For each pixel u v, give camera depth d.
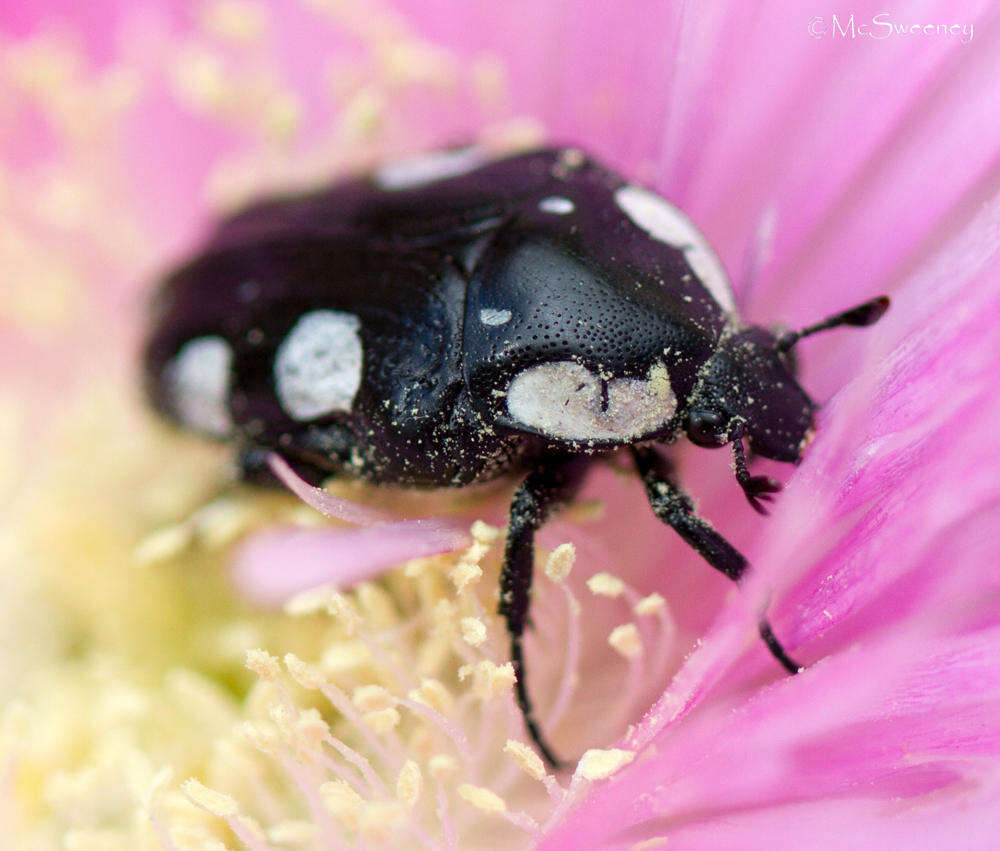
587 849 0.06
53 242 0.08
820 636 0.06
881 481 0.06
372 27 0.08
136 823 0.07
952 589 0.06
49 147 0.08
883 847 0.06
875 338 0.06
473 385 0.06
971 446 0.06
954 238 0.06
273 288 0.06
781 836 0.06
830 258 0.07
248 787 0.07
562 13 0.07
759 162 0.07
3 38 0.08
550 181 0.06
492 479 0.06
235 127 0.08
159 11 0.08
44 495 0.08
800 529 0.06
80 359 0.08
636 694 0.06
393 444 0.06
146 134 0.08
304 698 0.07
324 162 0.08
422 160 0.07
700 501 0.06
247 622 0.07
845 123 0.07
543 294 0.06
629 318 0.06
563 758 0.07
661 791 0.06
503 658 0.06
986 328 0.06
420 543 0.06
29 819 0.07
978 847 0.06
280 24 0.08
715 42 0.07
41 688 0.07
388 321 0.06
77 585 0.07
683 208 0.07
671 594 0.06
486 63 0.08
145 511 0.08
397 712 0.06
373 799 0.06
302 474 0.06
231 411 0.07
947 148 0.06
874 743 0.06
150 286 0.08
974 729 0.06
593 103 0.07
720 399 0.06
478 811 0.06
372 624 0.07
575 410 0.06
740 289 0.06
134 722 0.07
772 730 0.06
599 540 0.07
